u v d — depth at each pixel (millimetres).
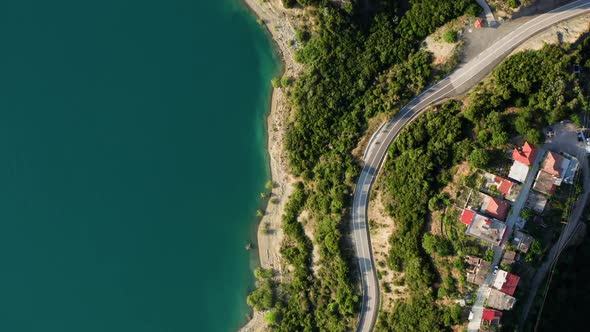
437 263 104688
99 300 126188
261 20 124625
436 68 111188
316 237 116250
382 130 114188
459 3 108312
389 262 109625
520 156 100062
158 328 125750
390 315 110625
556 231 101062
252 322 123938
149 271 126188
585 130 99938
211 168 125938
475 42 109312
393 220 109250
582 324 101625
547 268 102250
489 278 101312
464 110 106875
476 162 100812
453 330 103188
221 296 125312
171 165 126312
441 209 104562
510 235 101188
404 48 113375
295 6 120812
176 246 126188
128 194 126312
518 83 102688
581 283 102188
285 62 123562
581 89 99188
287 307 120250
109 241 126188
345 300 113875
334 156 116375
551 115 99812
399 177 108750
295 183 121062
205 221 125938
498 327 100312
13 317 126188
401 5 114812
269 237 123312
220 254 125562
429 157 105625
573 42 101188
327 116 117188
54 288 126250
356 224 114688
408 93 112625
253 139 125188
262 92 124938
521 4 105562
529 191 101188
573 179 100250
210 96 126188
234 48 126062
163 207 126188
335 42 117375
